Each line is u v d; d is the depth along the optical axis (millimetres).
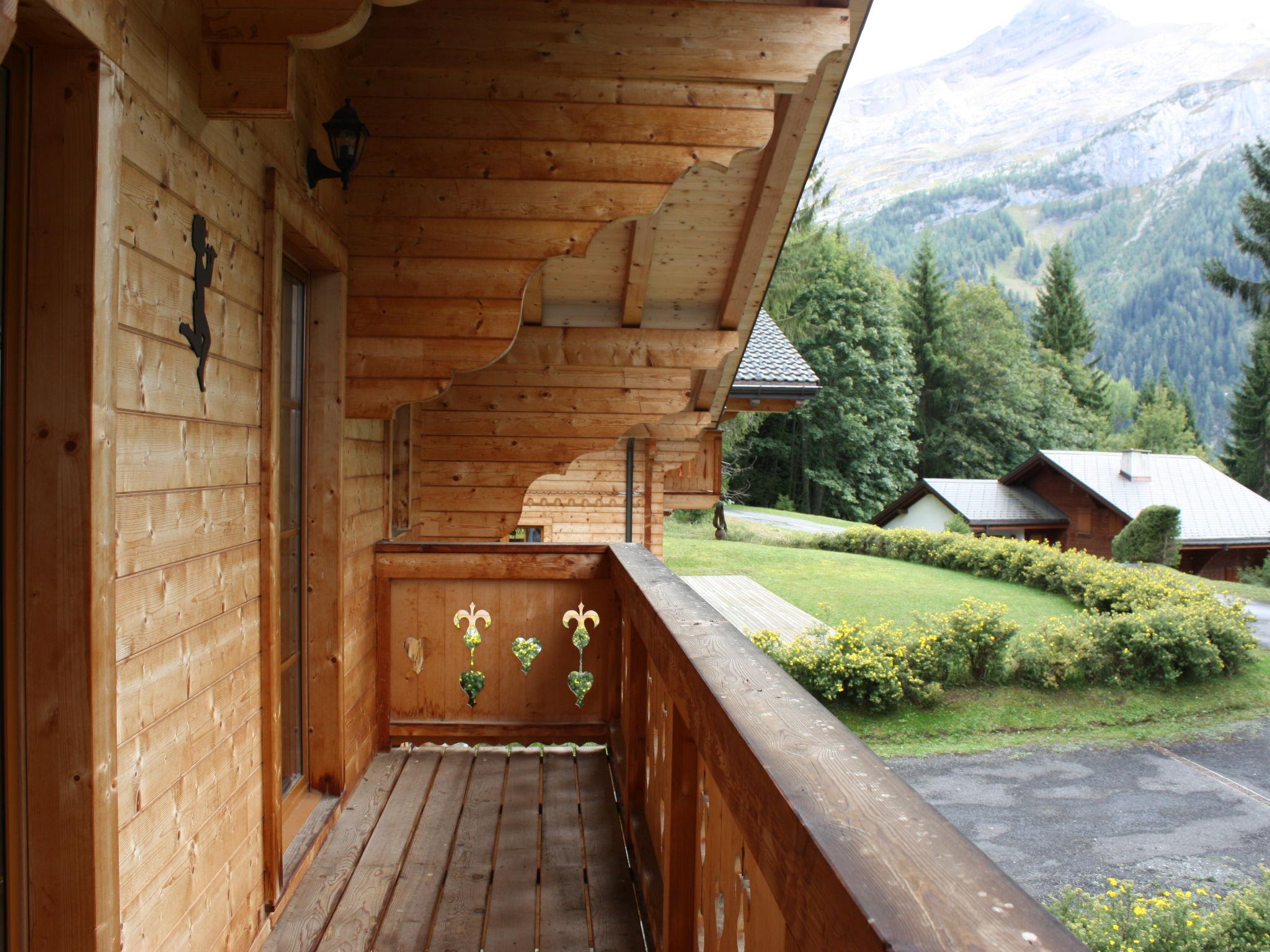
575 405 5859
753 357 11641
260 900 2467
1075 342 52688
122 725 1620
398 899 2711
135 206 1646
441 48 3551
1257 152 26875
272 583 2480
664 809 2387
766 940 1194
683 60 3537
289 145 2678
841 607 14461
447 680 4047
